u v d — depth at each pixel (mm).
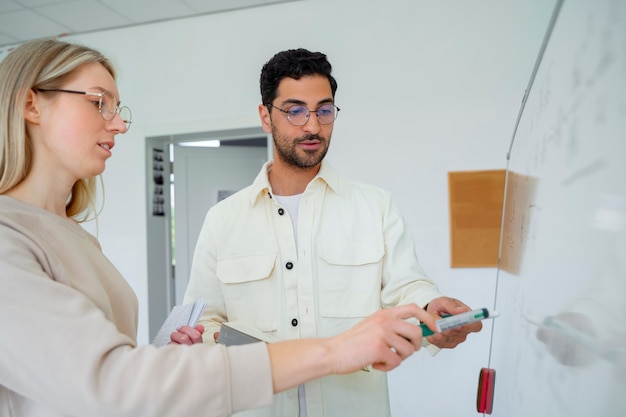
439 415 2410
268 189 1158
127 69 3107
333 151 2646
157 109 3049
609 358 365
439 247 2475
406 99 2537
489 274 2396
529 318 644
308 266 1104
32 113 593
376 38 2590
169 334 833
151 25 3061
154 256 3148
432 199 2490
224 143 3568
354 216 1141
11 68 591
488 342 2373
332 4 2668
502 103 2389
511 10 2375
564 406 462
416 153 2520
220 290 1215
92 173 648
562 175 536
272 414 1037
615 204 373
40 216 572
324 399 1030
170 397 450
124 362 460
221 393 465
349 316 1083
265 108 1163
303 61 1037
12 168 584
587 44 480
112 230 3141
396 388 2480
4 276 457
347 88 2633
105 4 2793
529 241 695
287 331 1087
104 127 644
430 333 625
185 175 3404
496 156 2398
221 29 2906
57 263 539
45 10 2871
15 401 512
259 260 1131
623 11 388
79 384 440
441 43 2482
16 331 445
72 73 611
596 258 406
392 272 1084
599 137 421
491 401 888
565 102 549
